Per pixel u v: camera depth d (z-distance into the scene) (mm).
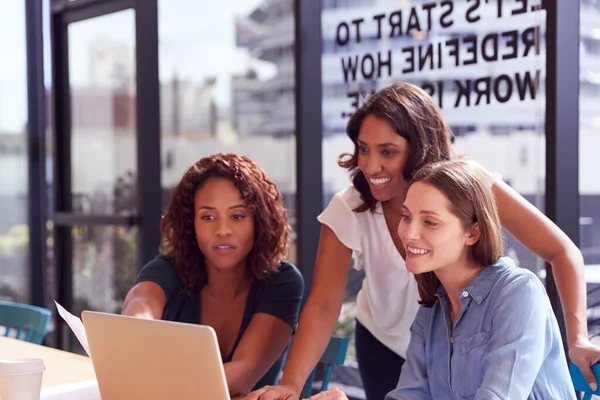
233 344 2225
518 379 1570
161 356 1461
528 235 2062
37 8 5473
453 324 1759
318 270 2232
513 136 2879
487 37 2938
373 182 2104
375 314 2385
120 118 4723
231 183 2178
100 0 4781
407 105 2047
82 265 5020
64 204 5145
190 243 2266
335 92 3592
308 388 2248
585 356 1853
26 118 5492
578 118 2730
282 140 3918
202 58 4336
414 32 3203
